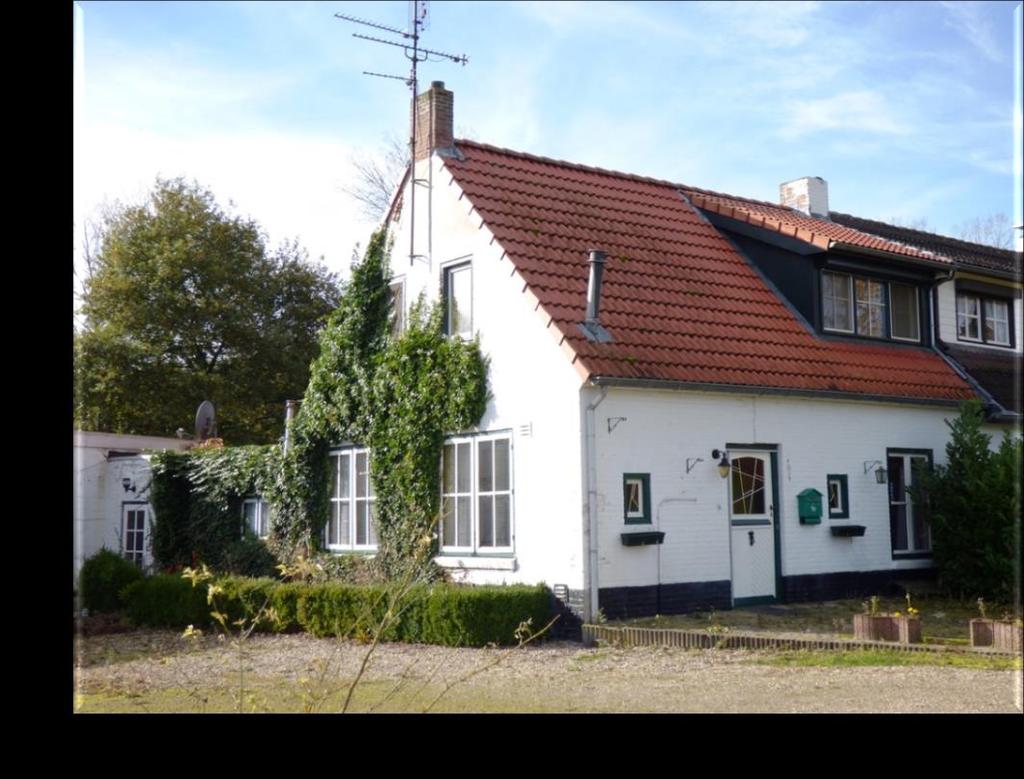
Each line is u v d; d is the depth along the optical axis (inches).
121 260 1478.8
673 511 631.8
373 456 747.4
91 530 1037.8
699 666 480.7
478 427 674.8
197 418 1120.2
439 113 756.6
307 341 1620.3
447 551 688.4
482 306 685.9
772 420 689.0
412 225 756.0
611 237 741.9
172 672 507.2
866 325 804.0
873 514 735.7
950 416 792.9
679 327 681.0
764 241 795.4
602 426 606.9
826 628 573.3
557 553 605.6
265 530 900.0
